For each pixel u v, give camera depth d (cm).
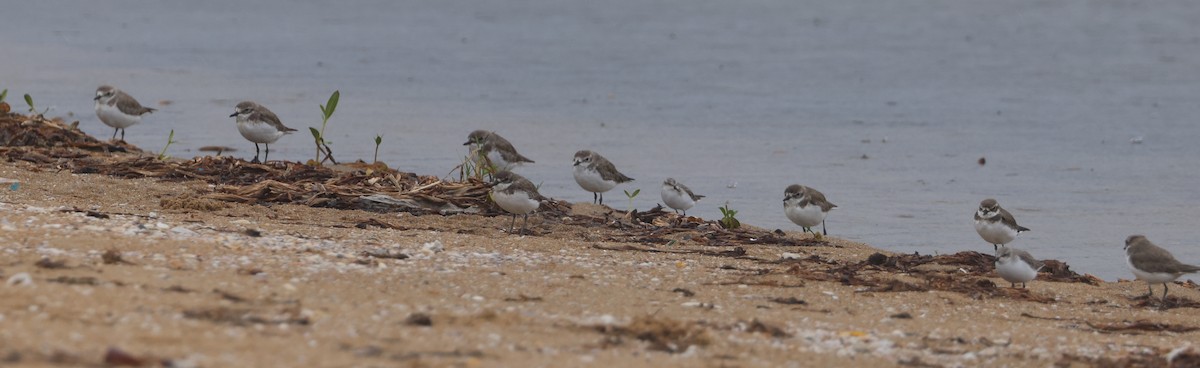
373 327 865
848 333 996
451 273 1116
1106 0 5269
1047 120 2712
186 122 2559
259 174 1662
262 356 750
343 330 845
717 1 5553
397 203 1531
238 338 792
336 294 972
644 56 3794
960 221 1811
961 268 1388
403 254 1184
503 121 2666
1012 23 4616
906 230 1750
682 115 2767
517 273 1146
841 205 1914
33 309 812
